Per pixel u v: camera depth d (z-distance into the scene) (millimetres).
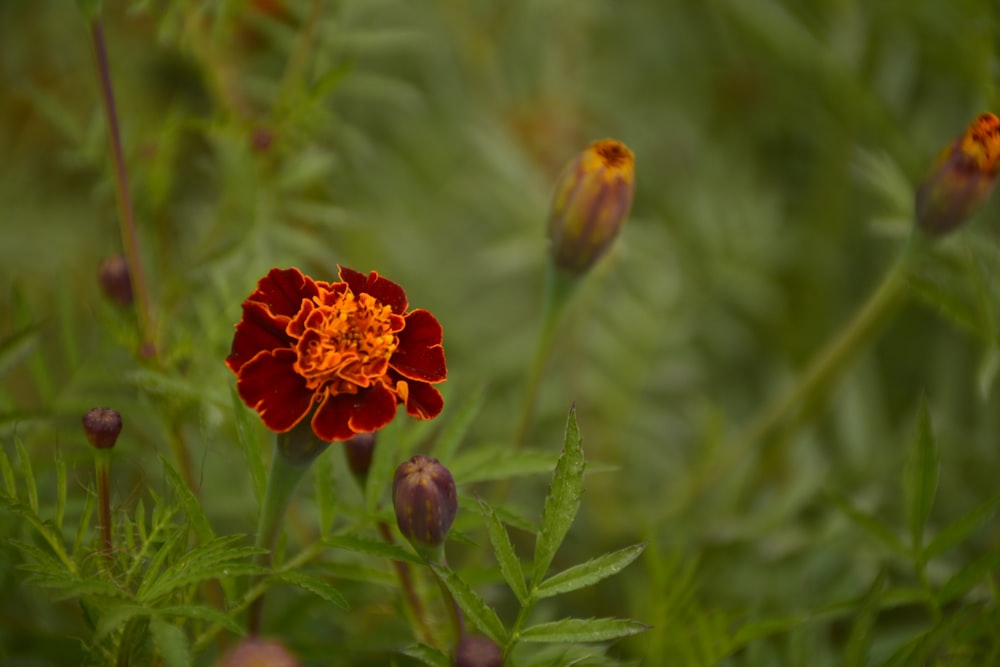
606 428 682
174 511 436
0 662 478
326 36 582
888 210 733
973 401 724
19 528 460
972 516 478
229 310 508
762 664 500
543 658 457
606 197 512
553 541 425
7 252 651
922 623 577
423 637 471
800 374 724
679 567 589
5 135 677
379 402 417
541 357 543
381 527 465
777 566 588
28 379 609
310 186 604
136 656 433
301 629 506
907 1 668
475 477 473
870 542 582
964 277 565
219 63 576
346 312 422
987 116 518
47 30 688
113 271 490
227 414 503
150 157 555
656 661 489
